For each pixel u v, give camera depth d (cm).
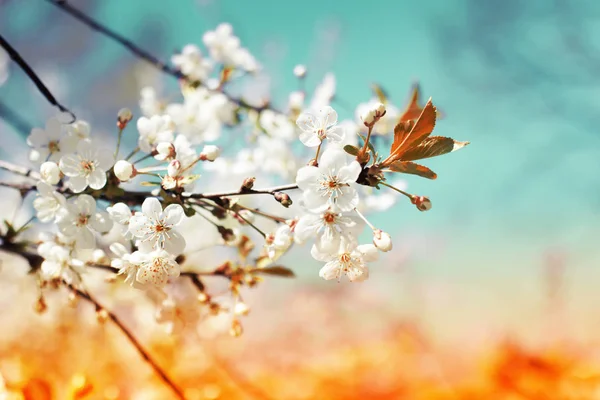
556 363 108
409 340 143
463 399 105
